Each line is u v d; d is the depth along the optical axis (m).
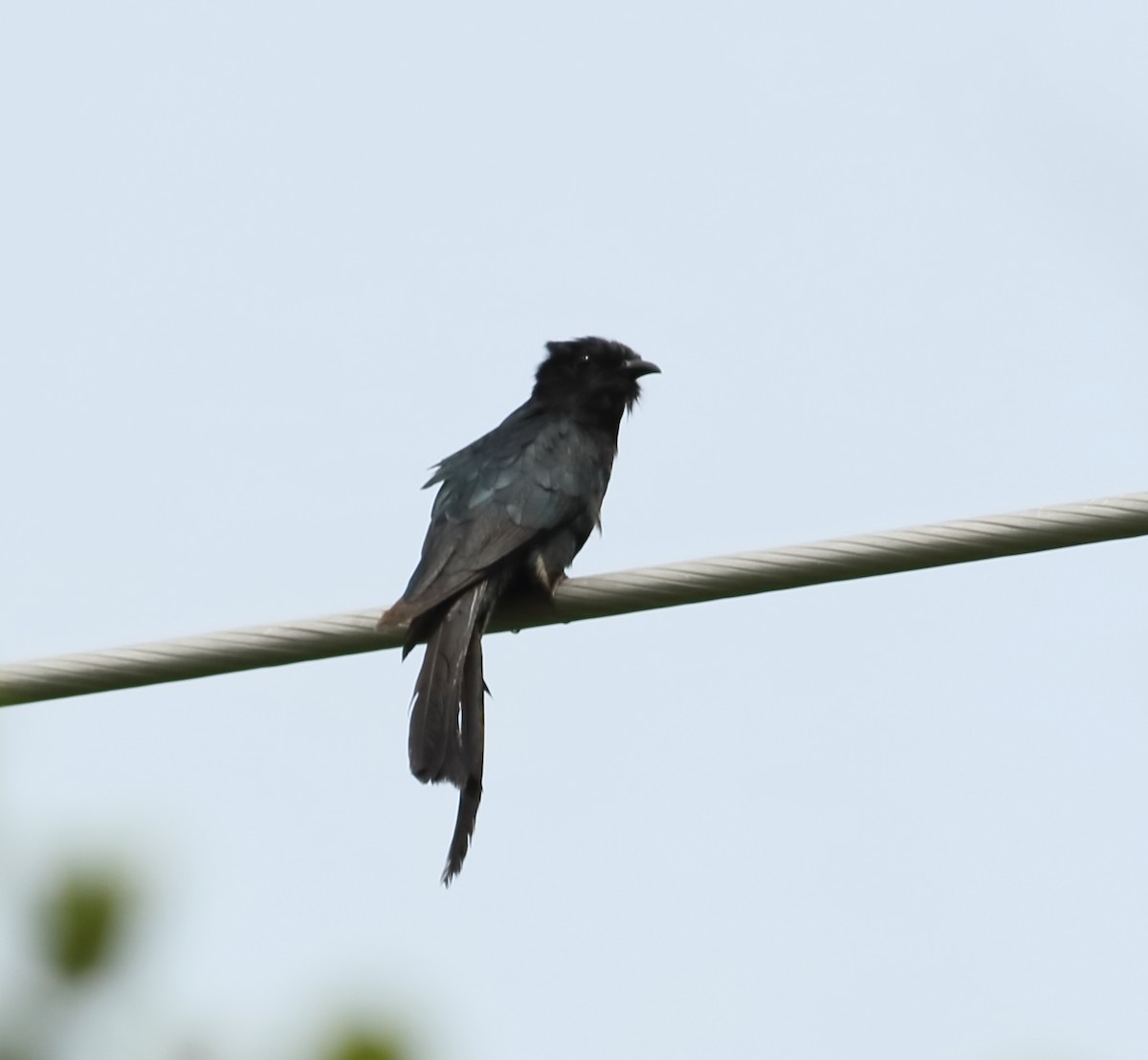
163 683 10.77
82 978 5.21
